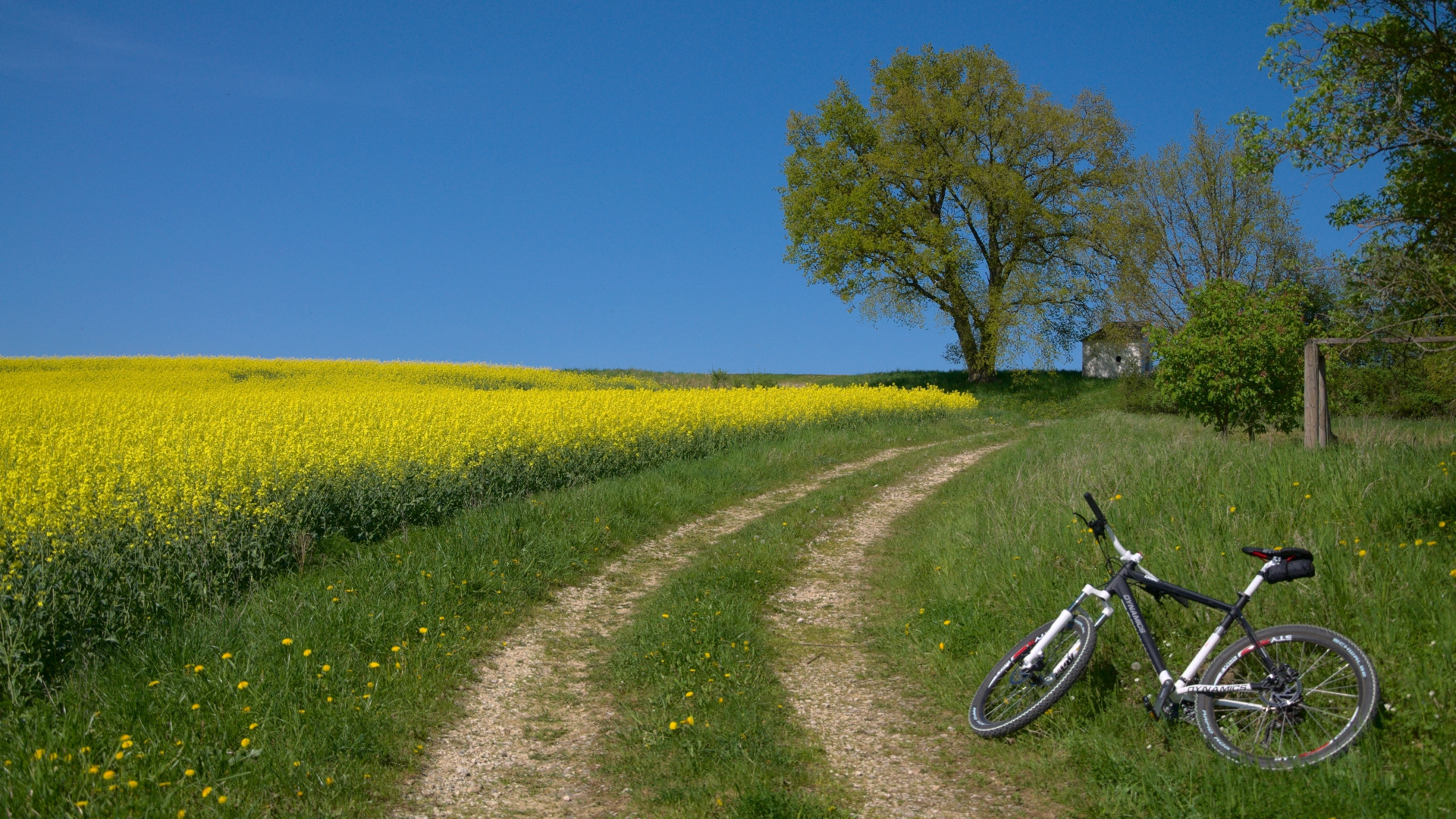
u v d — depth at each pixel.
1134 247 36.12
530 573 8.42
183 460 9.35
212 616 6.53
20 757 4.20
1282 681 4.16
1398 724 3.99
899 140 40.25
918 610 7.32
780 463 16.05
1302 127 10.60
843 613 7.80
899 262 39.56
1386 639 4.47
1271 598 5.17
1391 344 10.94
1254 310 15.27
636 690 5.89
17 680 5.19
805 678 6.13
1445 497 6.23
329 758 4.61
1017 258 40.56
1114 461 10.13
